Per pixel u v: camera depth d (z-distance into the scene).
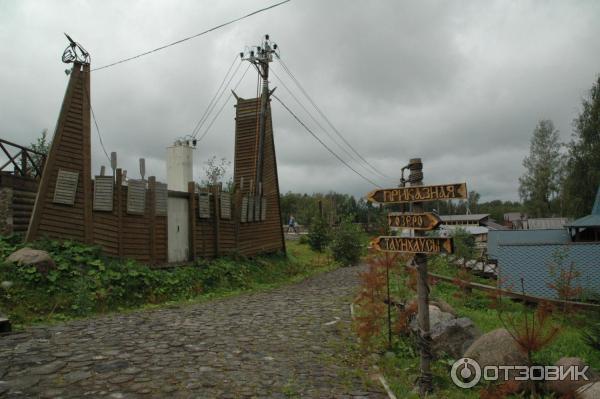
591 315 9.26
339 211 55.38
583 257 13.47
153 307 10.48
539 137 51.75
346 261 26.69
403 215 5.58
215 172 29.78
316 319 9.46
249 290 14.49
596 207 24.66
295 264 22.59
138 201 12.85
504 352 5.45
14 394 4.63
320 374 5.89
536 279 13.27
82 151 11.94
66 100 11.68
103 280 10.50
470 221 67.62
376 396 5.20
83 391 4.81
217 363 6.07
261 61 22.06
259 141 21.69
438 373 5.90
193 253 14.91
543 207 51.19
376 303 8.25
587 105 34.91
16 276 9.02
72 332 7.44
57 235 11.19
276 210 23.42
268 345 7.20
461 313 10.12
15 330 7.45
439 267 19.16
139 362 5.92
